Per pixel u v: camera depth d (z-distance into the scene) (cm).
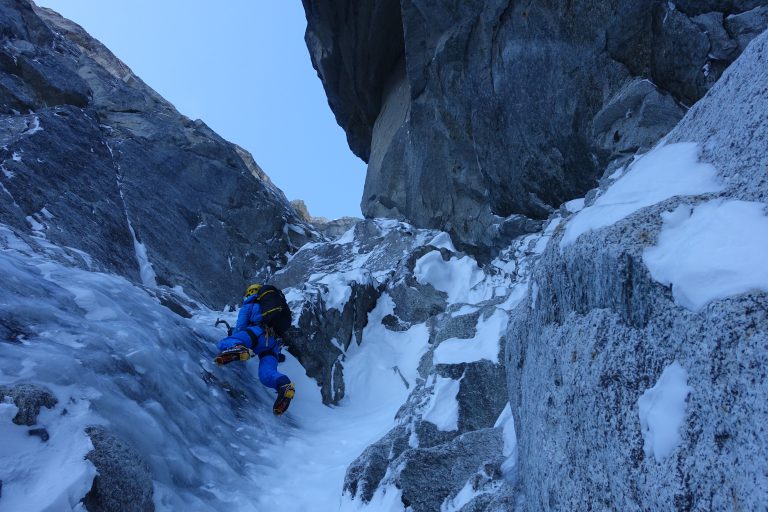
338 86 1296
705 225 146
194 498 287
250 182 1147
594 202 224
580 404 179
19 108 927
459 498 284
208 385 415
